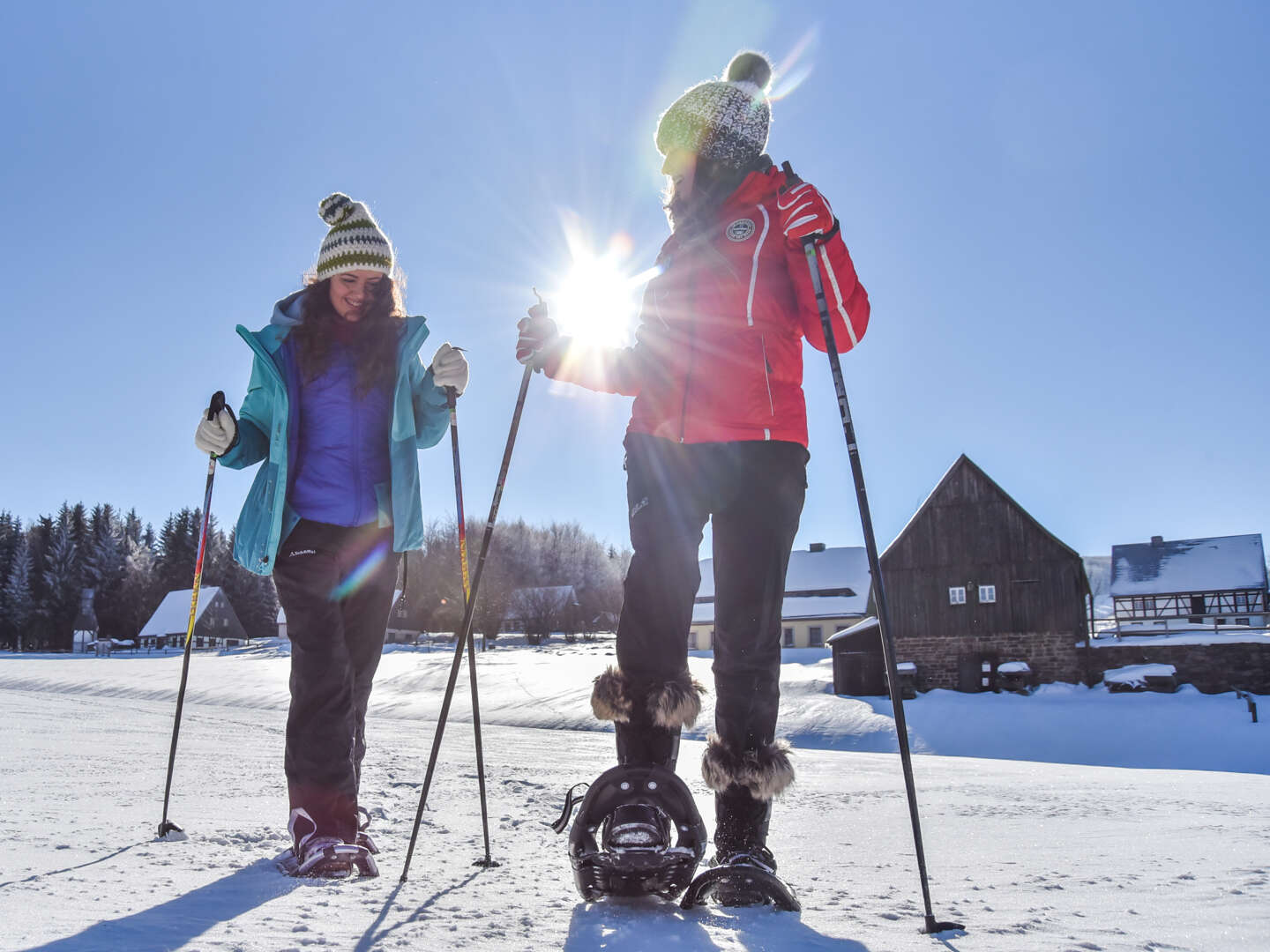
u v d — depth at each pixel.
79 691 32.47
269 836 2.79
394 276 3.08
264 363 2.84
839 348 2.49
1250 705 28.03
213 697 29.95
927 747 27.02
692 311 2.36
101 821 2.97
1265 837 3.16
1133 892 2.07
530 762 8.24
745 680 2.14
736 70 2.65
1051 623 33.81
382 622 2.96
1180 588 43.06
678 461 2.29
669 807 1.93
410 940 1.55
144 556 87.00
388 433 3.00
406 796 4.38
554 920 1.75
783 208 2.30
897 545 35.81
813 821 4.00
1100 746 26.55
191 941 1.49
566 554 99.75
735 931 1.67
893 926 1.74
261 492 2.81
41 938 1.48
